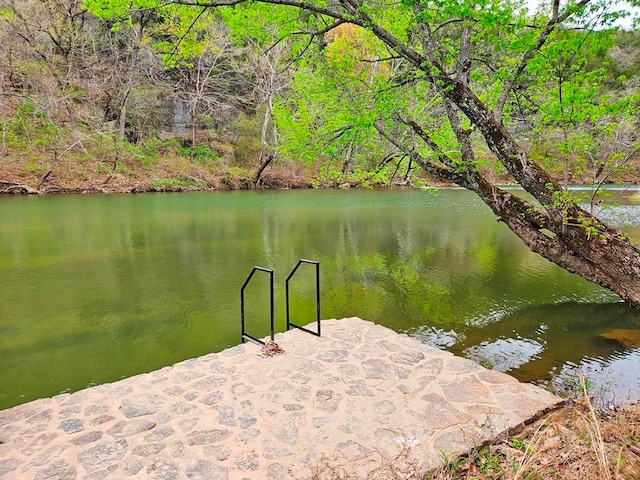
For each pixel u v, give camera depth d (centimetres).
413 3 443
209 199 1953
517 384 308
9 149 1969
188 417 269
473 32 529
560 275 786
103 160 2219
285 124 682
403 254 949
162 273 776
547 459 226
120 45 2355
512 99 577
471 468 223
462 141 558
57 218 1315
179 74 2577
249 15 557
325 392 297
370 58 648
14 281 718
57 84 2036
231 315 578
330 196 2186
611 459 224
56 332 520
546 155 545
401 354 360
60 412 278
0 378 412
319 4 531
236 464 222
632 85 1050
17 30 1838
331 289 702
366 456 227
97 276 752
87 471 220
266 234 1154
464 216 1514
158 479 212
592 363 436
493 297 661
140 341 496
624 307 613
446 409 274
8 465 226
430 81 504
